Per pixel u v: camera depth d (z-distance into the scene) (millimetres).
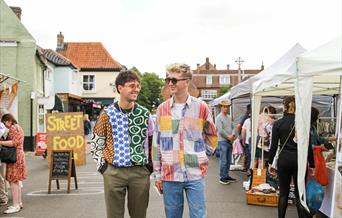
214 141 4605
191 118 4461
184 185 4461
